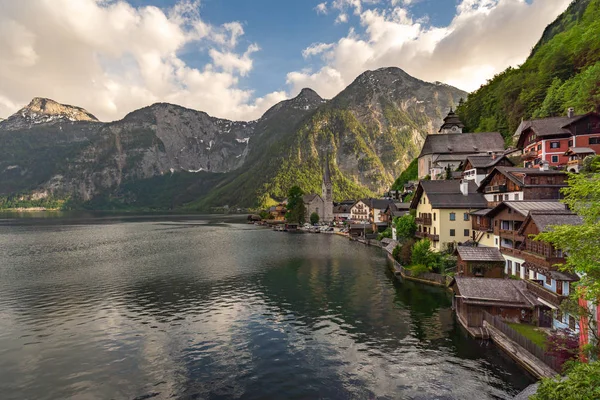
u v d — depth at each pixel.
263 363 31.23
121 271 70.56
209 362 31.53
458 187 72.88
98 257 87.00
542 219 36.28
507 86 135.12
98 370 30.23
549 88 103.00
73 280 63.12
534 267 36.38
